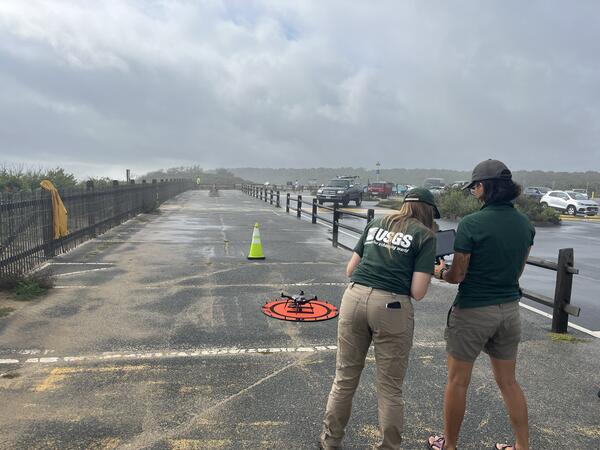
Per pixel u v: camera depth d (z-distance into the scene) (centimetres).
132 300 668
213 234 1445
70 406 365
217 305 652
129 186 1873
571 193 3362
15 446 310
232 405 372
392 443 286
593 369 465
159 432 331
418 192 300
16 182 1598
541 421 364
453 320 296
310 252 1135
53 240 995
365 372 443
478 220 281
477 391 410
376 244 294
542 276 973
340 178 3434
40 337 511
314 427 343
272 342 512
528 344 535
